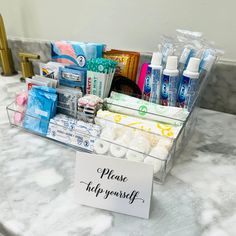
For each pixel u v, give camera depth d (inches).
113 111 24.5
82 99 23.6
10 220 16.4
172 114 22.3
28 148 23.6
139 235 15.7
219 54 24.0
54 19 35.9
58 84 26.3
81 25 34.3
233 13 26.1
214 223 16.6
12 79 41.2
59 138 23.7
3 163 21.5
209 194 19.0
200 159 23.0
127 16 30.8
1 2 39.0
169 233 15.8
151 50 31.4
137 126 22.1
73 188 19.0
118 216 17.0
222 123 29.2
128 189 16.8
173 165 21.9
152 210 17.4
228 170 21.7
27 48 40.2
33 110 24.9
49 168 21.1
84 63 26.6
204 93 30.8
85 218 16.8
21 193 18.5
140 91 26.8
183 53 24.0
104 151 21.2
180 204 18.0
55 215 16.9
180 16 28.3
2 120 28.3
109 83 25.6
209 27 27.7
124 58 27.1
